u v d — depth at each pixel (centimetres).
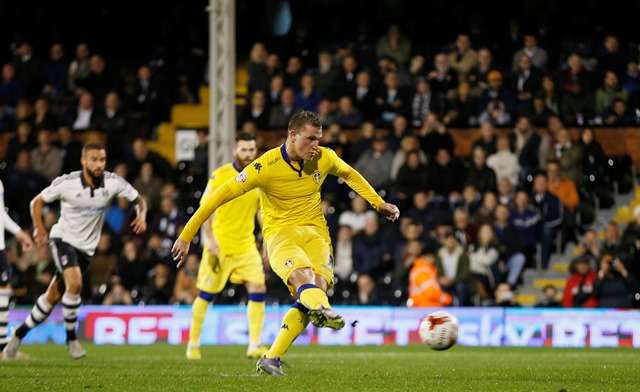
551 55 6088
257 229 4988
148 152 5791
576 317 4278
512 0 6681
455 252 4778
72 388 2022
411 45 6612
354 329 4416
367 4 6894
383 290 4825
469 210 5203
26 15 6931
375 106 5838
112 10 6994
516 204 5150
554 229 5338
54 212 5731
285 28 7062
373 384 2102
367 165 5475
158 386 2053
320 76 6006
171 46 6956
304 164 2245
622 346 4228
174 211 5356
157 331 4491
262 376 2264
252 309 3294
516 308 4366
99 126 6134
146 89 6344
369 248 4956
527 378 2297
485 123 5525
